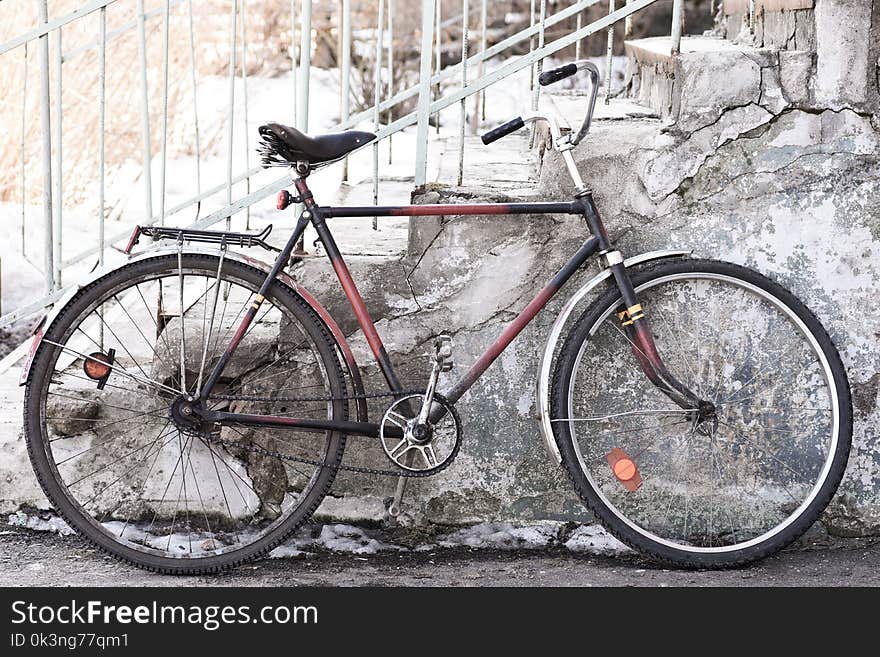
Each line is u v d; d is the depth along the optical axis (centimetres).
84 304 305
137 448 335
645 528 336
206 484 335
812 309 325
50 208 348
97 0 332
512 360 328
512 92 761
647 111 350
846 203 319
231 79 335
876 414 330
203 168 637
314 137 298
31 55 592
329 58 770
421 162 327
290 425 309
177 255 305
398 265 323
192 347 328
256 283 308
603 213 321
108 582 305
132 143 638
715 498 335
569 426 316
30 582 303
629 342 326
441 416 308
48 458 308
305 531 336
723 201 319
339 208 306
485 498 335
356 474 334
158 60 646
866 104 312
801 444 333
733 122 314
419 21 780
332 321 310
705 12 805
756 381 331
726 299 328
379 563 323
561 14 388
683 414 319
